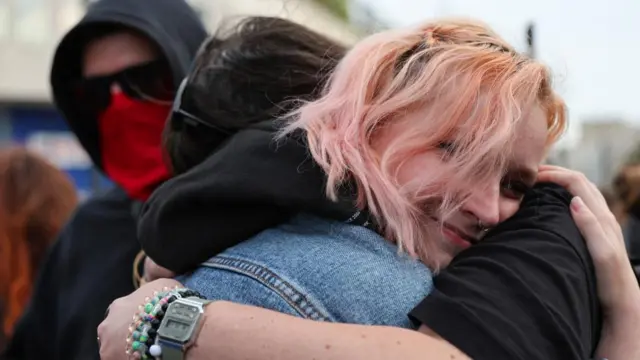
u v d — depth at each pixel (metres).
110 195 1.54
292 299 0.73
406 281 0.75
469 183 0.77
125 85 1.41
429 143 0.76
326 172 0.76
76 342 1.41
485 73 0.77
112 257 1.44
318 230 0.79
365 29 1.19
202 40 1.55
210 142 0.99
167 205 0.82
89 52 1.44
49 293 1.57
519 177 0.84
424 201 0.79
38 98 9.61
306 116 0.81
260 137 0.82
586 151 8.38
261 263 0.77
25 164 2.17
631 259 1.07
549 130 0.89
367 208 0.79
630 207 3.11
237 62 1.00
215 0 8.84
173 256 0.83
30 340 1.58
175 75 1.39
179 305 0.73
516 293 0.70
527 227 0.83
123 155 1.44
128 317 0.76
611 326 0.87
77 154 9.90
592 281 0.84
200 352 0.69
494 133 0.75
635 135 11.66
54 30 9.56
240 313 0.70
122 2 1.41
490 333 0.65
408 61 0.79
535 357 0.66
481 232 0.84
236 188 0.77
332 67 0.97
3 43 9.31
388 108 0.77
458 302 0.68
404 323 0.73
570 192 0.96
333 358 0.64
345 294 0.73
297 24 1.09
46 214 2.13
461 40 0.82
